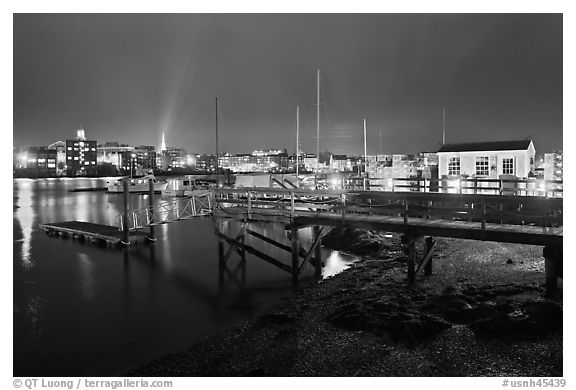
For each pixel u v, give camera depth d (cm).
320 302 1559
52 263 2459
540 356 1024
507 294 1370
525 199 1509
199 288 1956
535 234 1373
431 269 1700
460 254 1920
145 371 1168
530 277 1507
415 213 1622
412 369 1027
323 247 2664
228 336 1355
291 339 1259
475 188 2105
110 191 8706
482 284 1500
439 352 1084
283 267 2023
